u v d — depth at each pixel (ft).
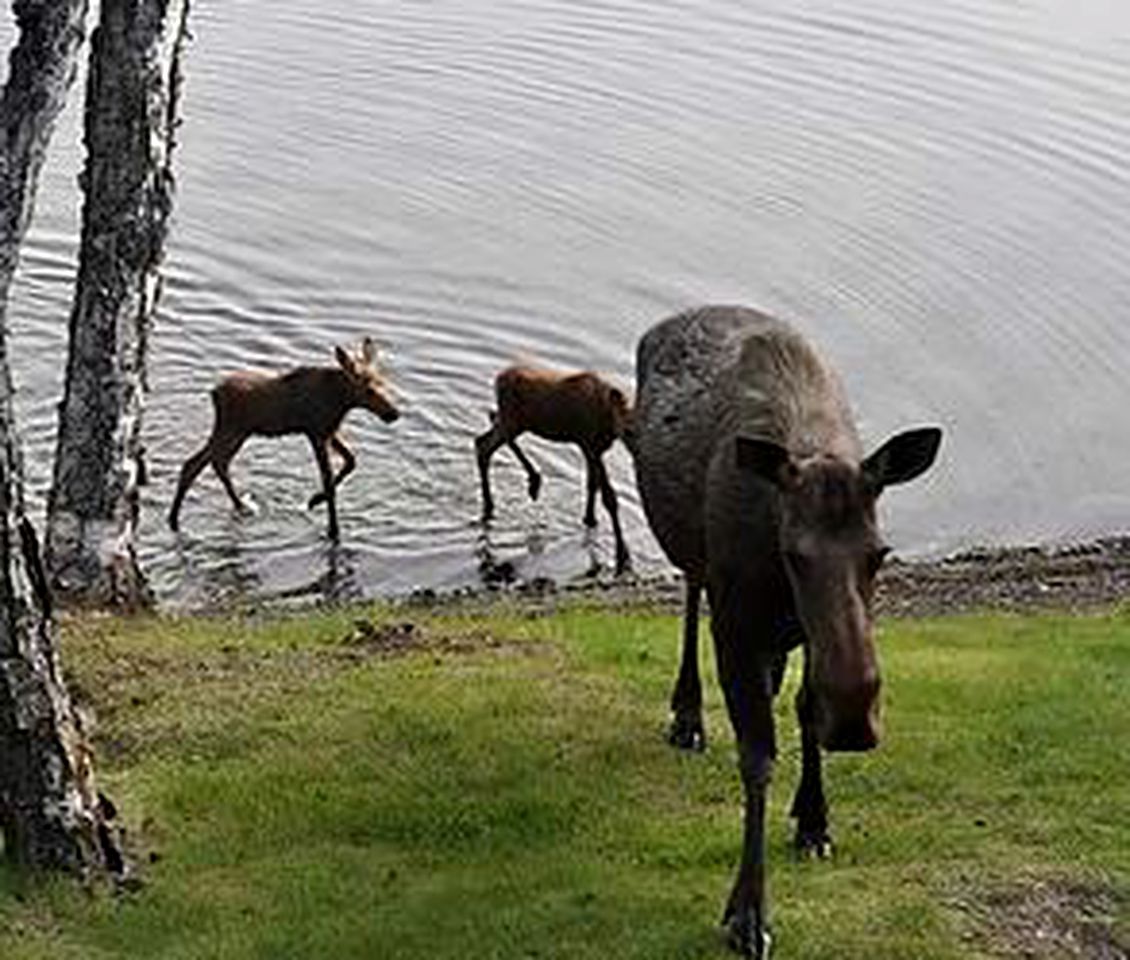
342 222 120.16
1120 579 77.25
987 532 88.69
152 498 88.69
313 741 50.55
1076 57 146.51
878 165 127.54
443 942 40.68
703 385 44.80
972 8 159.12
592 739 50.78
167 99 65.67
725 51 149.69
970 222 118.93
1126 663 59.31
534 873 43.39
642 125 135.33
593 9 161.07
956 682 56.29
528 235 118.73
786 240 117.50
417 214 121.60
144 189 65.57
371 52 150.82
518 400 86.58
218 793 47.52
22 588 41.37
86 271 66.08
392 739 50.60
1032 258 114.42
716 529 39.73
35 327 103.86
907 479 36.94
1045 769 49.14
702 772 49.08
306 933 41.14
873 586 37.19
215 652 58.39
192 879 43.60
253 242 116.98
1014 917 41.29
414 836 45.75
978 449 95.61
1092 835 45.14
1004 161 127.75
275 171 127.85
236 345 104.99
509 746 50.16
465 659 57.72
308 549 85.15
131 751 50.37
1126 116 134.62
